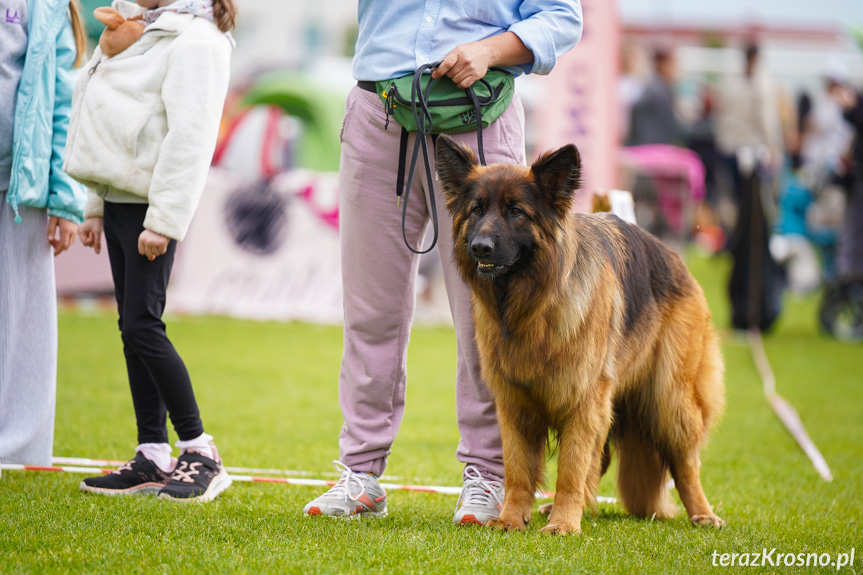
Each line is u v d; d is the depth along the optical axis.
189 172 6.14
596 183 16.08
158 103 6.21
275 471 7.75
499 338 5.66
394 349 6.12
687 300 6.72
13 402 6.67
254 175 18.06
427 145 5.89
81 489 6.35
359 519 5.80
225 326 16.81
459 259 5.78
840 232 18.31
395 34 5.71
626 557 5.03
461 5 5.71
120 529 5.19
